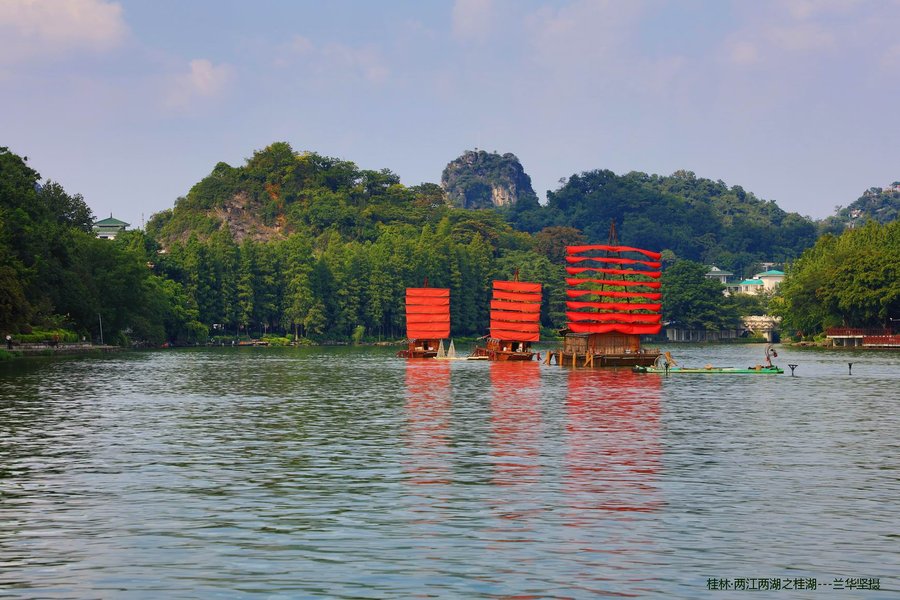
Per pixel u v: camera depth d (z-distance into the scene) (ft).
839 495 135.03
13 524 117.29
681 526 116.98
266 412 243.81
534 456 168.96
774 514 123.34
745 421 226.79
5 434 196.54
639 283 491.72
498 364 516.32
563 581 96.12
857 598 92.32
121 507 126.52
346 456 168.35
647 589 94.12
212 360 538.88
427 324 613.93
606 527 116.37
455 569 99.76
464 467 156.87
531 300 572.51
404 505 127.85
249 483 142.61
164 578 96.68
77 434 197.06
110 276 653.30
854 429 210.79
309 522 118.52
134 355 583.99
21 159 629.10
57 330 575.38
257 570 99.25
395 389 327.06
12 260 499.10
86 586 94.27
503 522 118.62
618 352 488.02
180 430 204.64
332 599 90.89
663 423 221.87
